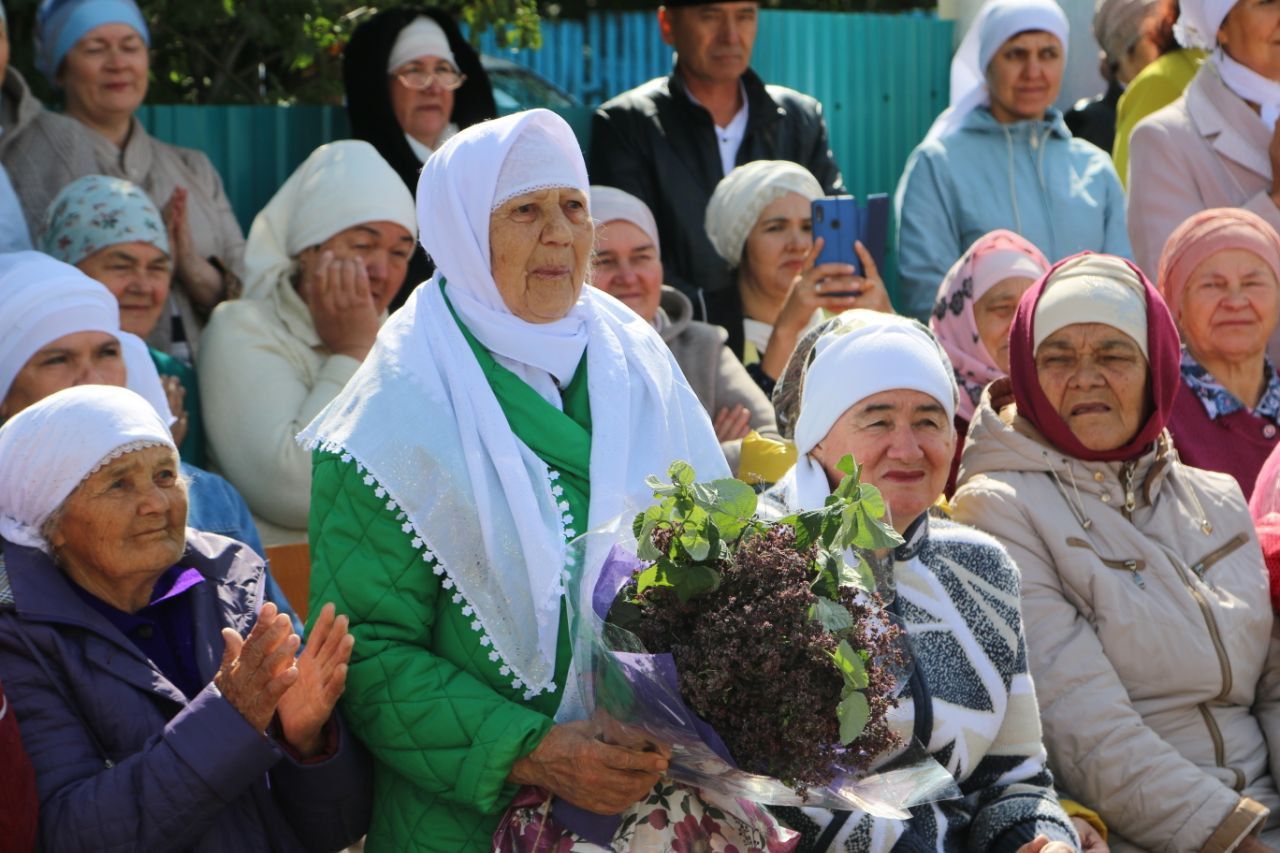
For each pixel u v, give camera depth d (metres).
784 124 9.48
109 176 7.49
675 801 4.14
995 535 5.61
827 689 3.78
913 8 15.04
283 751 4.11
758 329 8.48
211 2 9.96
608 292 7.62
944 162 9.35
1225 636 5.53
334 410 4.41
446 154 4.49
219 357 7.10
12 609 4.18
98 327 5.71
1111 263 5.77
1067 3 11.68
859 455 4.79
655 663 3.78
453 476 4.25
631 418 4.49
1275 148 8.13
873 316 5.01
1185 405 6.98
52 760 4.07
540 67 14.06
